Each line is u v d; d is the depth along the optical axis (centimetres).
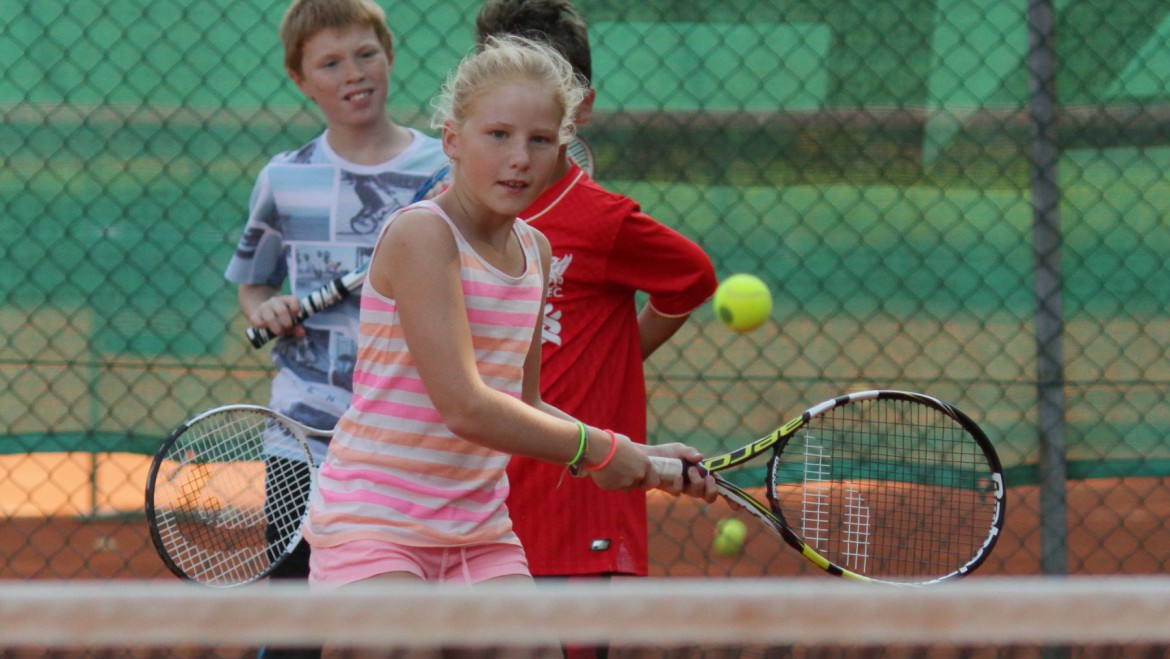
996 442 1756
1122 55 1645
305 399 1098
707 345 1869
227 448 1111
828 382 1680
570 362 984
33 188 1788
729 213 1753
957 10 1702
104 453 1792
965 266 1778
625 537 1007
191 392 1797
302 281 1143
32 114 1777
